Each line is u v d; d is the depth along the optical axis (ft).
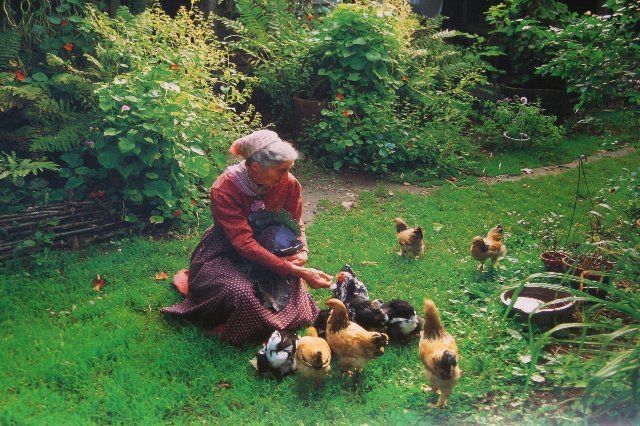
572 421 13.00
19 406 13.16
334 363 15.17
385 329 15.84
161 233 22.41
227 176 15.99
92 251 20.74
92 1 25.68
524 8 38.17
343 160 29.94
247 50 31.32
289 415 13.37
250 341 15.87
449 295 18.52
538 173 30.68
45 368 14.47
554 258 19.85
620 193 26.81
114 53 23.84
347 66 30.83
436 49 36.60
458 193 27.17
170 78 23.30
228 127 25.81
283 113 32.91
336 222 23.85
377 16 30.83
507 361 15.39
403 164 30.09
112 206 21.98
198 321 16.88
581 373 14.29
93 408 13.32
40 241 20.20
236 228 15.84
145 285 18.62
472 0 47.70
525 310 16.92
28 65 23.98
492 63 41.19
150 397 13.69
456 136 31.63
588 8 45.21
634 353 12.32
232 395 14.02
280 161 15.01
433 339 13.88
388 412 13.52
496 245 19.42
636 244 15.93
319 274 16.16
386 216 24.61
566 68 22.15
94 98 23.07
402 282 19.17
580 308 17.65
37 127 22.58
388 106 29.94
